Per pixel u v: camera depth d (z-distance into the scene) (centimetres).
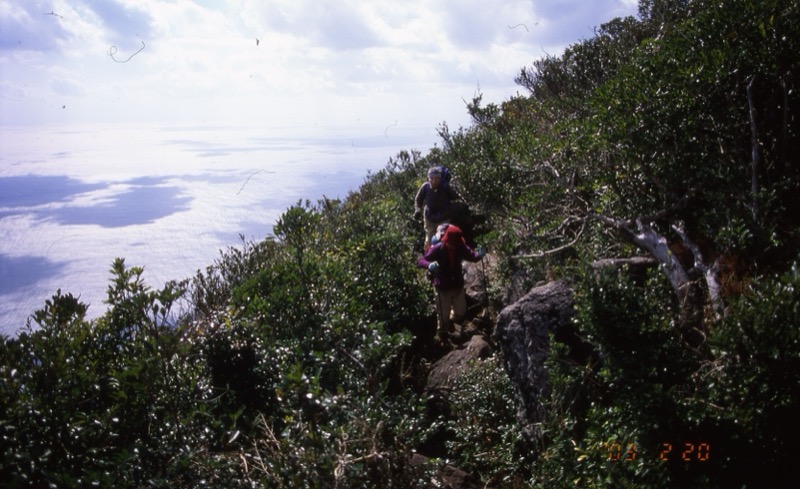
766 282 297
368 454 297
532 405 420
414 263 824
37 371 335
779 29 489
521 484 393
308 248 699
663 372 314
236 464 314
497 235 705
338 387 331
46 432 322
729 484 279
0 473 307
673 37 609
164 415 345
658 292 367
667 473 282
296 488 271
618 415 323
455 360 566
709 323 361
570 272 484
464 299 675
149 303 382
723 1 532
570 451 340
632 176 522
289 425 320
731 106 497
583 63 973
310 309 507
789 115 494
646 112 515
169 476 304
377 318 638
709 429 288
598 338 337
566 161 583
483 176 835
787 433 270
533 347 431
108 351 399
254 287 564
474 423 451
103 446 334
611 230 534
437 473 346
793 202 462
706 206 491
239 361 480
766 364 267
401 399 373
